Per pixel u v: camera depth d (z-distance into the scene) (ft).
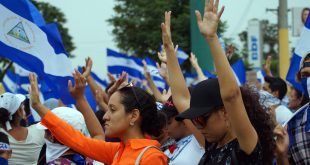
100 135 21.48
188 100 19.11
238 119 15.23
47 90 37.01
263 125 16.22
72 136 19.24
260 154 15.38
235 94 15.28
